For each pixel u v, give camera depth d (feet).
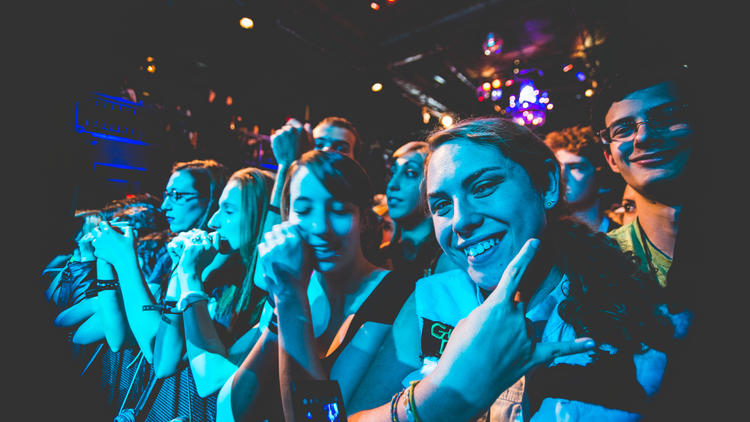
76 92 12.04
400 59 26.18
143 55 15.89
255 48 21.17
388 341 3.01
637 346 1.89
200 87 19.25
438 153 2.36
